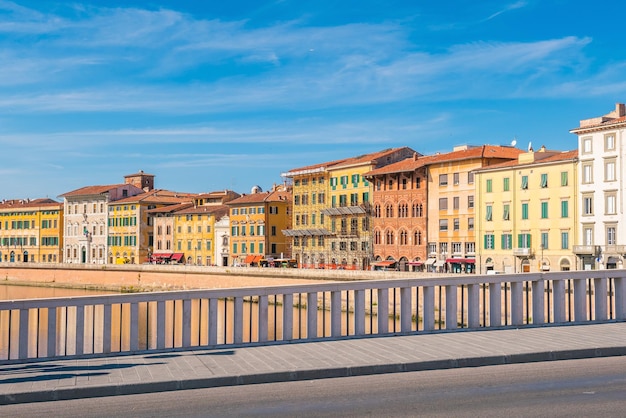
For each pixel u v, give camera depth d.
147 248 158.88
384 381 18.20
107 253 164.62
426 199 109.56
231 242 143.25
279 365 19.62
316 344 23.61
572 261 88.31
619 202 83.56
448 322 26.61
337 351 21.95
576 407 14.73
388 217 116.00
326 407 15.30
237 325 24.20
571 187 88.88
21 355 22.02
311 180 132.25
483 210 100.00
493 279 26.81
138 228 158.12
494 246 98.44
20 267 153.12
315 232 129.12
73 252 173.00
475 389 16.83
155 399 16.73
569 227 89.00
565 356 21.22
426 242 109.44
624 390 16.34
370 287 25.66
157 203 160.75
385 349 22.08
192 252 150.75
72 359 21.83
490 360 20.41
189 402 16.27
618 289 28.53
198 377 18.16
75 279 141.75
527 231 94.12
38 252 180.00
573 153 90.81
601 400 15.33
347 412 14.77
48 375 18.91
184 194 171.75
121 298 23.16
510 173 96.44
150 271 128.25
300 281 101.00
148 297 23.34
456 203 105.00
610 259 83.81
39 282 148.88
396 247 114.31
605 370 19.08
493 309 27.14
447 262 104.56
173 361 20.78
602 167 85.44
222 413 15.03
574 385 17.03
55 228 176.50
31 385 17.55
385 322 25.80
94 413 15.43
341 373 19.09
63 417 15.14
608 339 23.50
